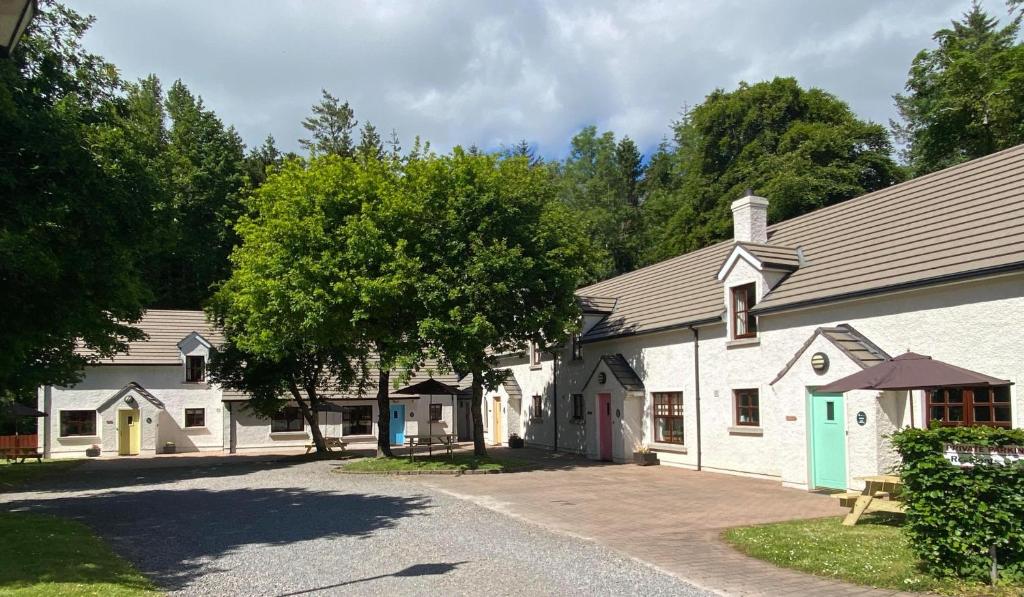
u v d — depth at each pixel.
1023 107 31.17
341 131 59.91
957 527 8.27
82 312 14.60
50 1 16.39
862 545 10.39
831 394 16.58
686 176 55.22
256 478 22.77
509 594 8.22
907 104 54.59
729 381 21.12
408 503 15.84
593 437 27.25
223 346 32.97
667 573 9.21
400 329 24.59
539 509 14.77
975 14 43.69
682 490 17.55
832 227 20.70
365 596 8.22
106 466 30.47
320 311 22.20
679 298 24.92
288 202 23.97
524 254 23.88
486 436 40.22
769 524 12.58
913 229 17.23
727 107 43.47
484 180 23.62
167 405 39.22
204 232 50.16
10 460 33.97
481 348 23.66
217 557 10.59
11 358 13.73
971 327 14.22
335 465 26.52
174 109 54.72
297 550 10.98
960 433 8.32
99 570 9.29
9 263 11.09
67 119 13.05
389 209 22.83
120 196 13.53
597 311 29.02
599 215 57.41
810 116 42.00
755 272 20.12
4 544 10.75
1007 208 14.99
